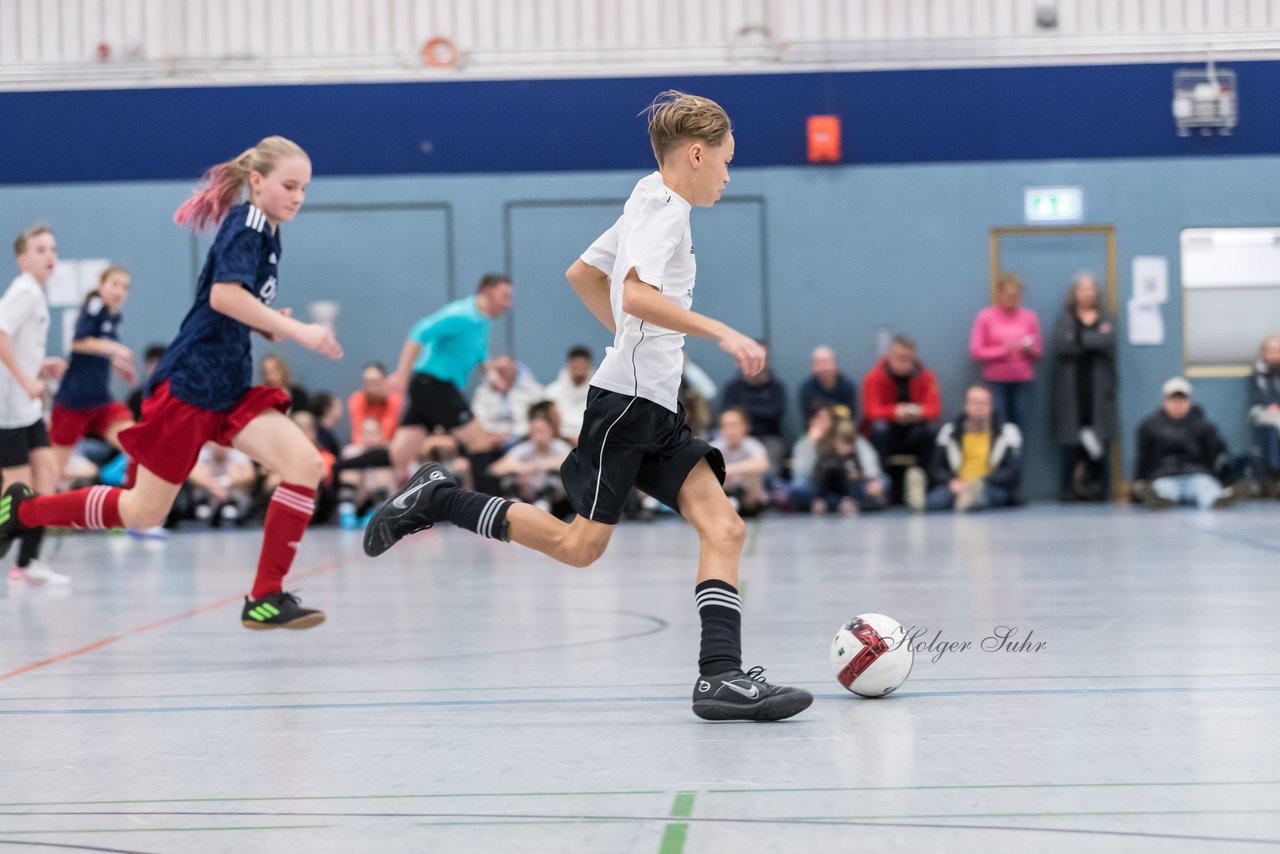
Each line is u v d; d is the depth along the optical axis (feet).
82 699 31.07
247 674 34.35
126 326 101.50
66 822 20.27
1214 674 31.17
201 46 102.12
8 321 54.65
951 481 92.48
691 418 94.38
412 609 47.32
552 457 89.10
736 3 101.40
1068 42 100.27
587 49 101.09
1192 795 20.45
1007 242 101.04
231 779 22.90
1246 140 100.12
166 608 48.96
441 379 79.00
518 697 30.22
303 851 18.54
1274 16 99.91
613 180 101.35
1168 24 100.27
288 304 101.81
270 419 38.88
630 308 26.04
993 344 98.68
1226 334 100.63
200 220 39.68
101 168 101.40
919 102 100.78
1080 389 97.76
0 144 101.35
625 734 25.91
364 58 101.86
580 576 57.16
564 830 19.21
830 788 21.27
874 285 101.40
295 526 38.88
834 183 101.24
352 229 101.76
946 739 24.70
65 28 102.06
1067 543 66.74
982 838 18.35
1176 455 90.58
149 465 38.99
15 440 56.08
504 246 101.50
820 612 43.32
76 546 78.43
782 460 96.27
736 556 28.04
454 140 101.40
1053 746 23.95
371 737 26.16
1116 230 100.63
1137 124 100.32
